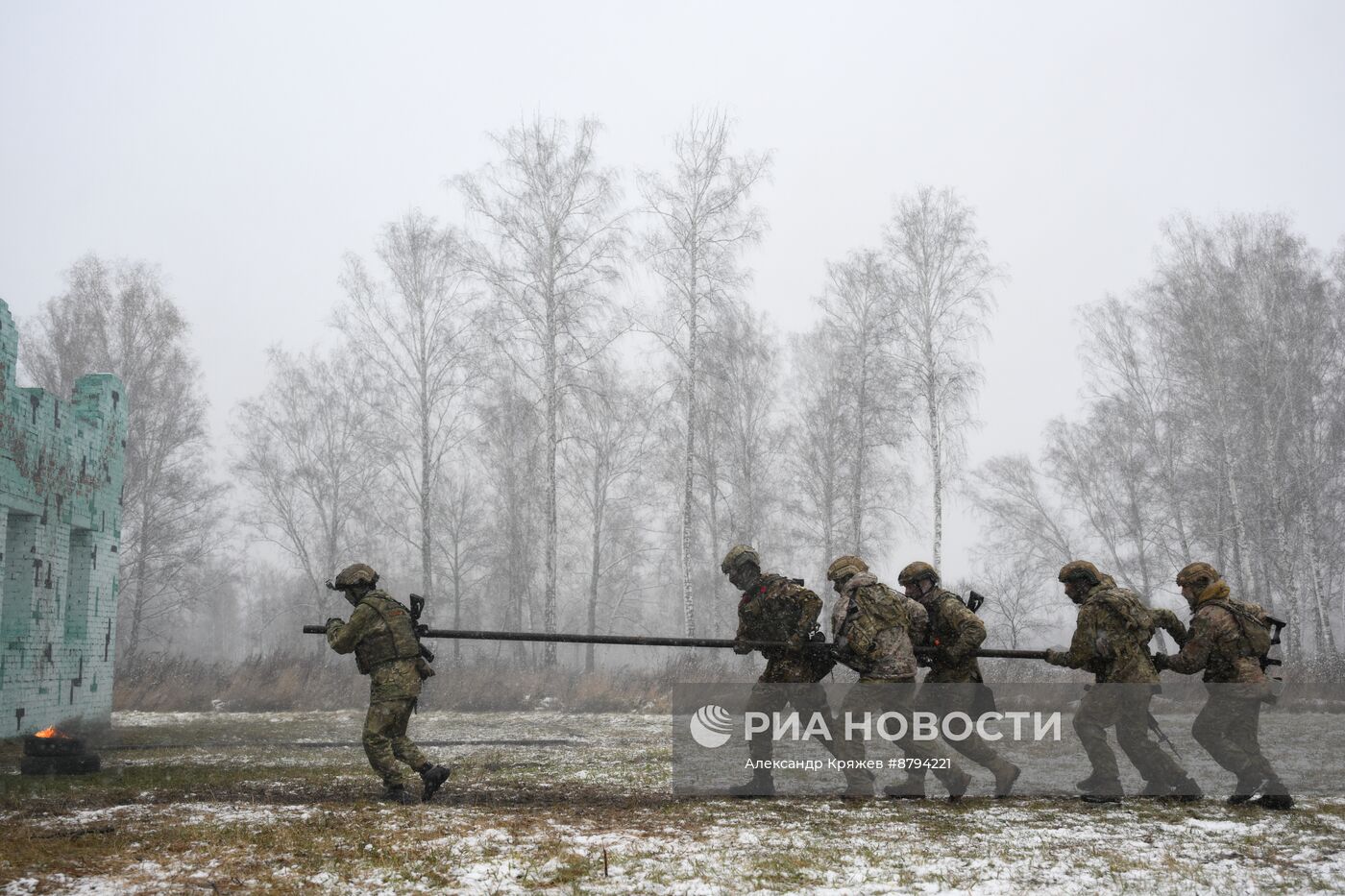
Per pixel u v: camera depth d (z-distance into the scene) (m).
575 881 5.25
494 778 9.81
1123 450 41.84
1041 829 6.73
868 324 38.12
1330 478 37.31
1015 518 45.25
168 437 39.75
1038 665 24.22
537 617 51.88
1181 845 6.23
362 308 37.06
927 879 5.37
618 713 22.75
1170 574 43.31
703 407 38.56
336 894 5.00
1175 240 36.22
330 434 44.59
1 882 5.03
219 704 23.03
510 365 37.53
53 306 38.69
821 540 45.12
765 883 5.23
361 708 23.11
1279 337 35.22
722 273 32.94
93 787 8.77
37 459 16.03
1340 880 5.36
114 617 19.20
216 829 6.49
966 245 35.41
